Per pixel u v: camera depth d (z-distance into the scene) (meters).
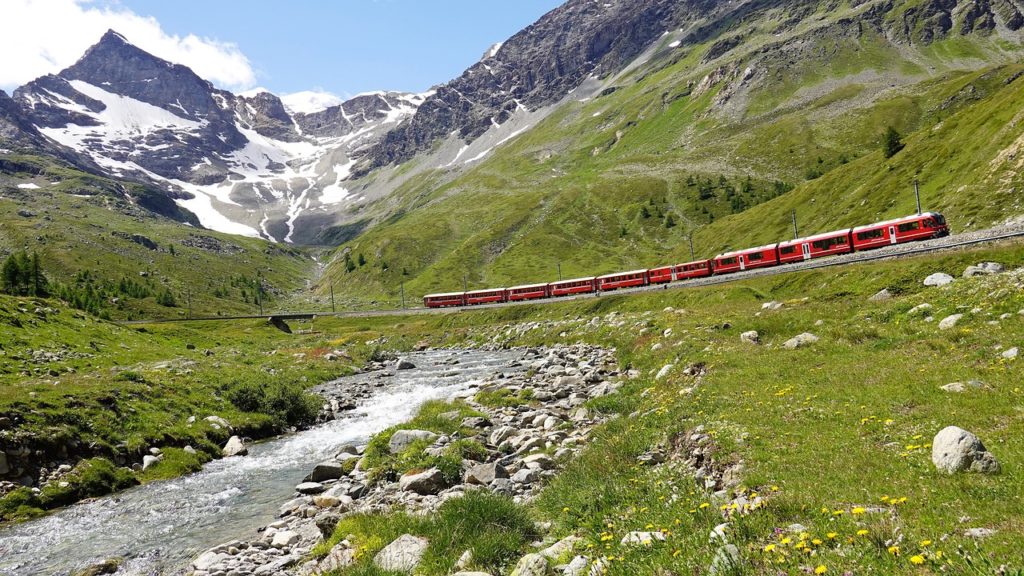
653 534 8.91
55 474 20.52
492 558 10.51
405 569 10.54
